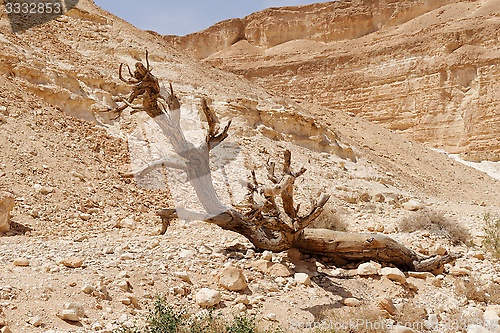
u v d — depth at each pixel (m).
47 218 9.94
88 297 6.42
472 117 45.19
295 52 66.31
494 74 45.81
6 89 13.82
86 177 12.23
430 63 49.41
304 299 7.48
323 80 56.28
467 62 47.19
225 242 9.47
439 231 11.83
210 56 74.69
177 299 6.96
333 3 69.31
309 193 16.48
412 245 10.67
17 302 5.97
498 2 55.12
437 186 25.23
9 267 7.01
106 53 21.19
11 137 12.17
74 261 7.32
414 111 48.97
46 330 5.59
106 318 6.11
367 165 21.92
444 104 47.38
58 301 6.18
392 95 50.97
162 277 7.36
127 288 6.86
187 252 8.38
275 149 18.80
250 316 6.74
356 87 53.75
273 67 60.25
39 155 12.10
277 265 8.21
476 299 8.27
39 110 13.98
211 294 6.91
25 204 10.09
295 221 8.58
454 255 9.11
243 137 18.44
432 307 7.83
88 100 15.53
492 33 47.84
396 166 25.70
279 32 71.38
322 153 20.72
